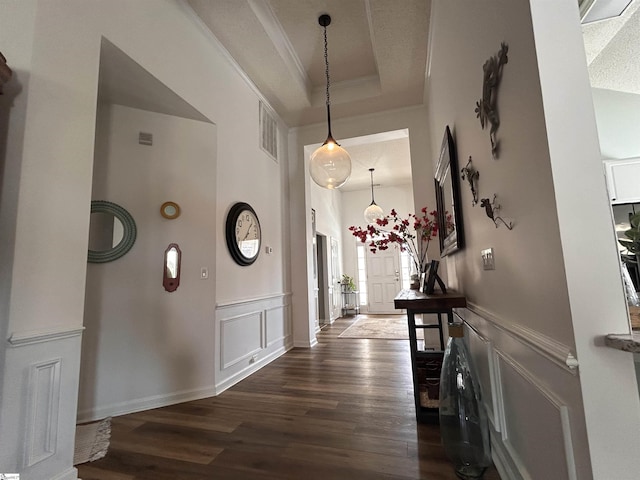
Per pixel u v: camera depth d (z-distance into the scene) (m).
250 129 3.71
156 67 2.35
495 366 1.59
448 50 2.29
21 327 1.44
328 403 2.49
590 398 0.82
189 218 2.80
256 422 2.19
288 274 4.57
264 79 3.73
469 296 2.18
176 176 2.79
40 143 1.57
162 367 2.56
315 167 3.22
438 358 2.17
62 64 1.70
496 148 1.34
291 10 3.02
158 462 1.74
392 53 3.32
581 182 0.89
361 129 4.56
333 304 7.20
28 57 1.57
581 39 0.93
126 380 2.43
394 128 4.41
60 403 1.57
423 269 3.02
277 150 4.46
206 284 2.81
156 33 2.38
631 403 0.81
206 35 2.97
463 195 2.15
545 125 0.92
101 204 2.46
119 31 2.06
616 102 1.26
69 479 1.57
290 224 4.73
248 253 3.43
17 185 1.48
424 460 1.70
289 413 2.32
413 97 4.15
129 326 2.48
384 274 8.31
